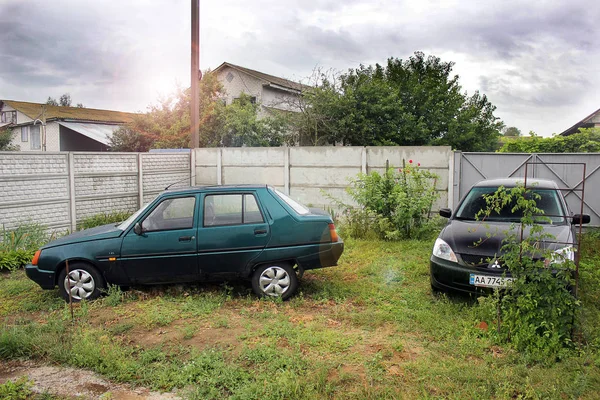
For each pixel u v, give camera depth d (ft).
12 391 11.85
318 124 66.90
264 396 11.19
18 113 112.47
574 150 54.54
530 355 13.29
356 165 41.73
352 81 72.13
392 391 11.39
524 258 14.33
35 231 31.89
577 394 11.15
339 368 12.65
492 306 15.14
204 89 73.56
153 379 12.46
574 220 20.67
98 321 16.92
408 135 67.41
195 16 49.93
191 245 19.26
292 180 45.09
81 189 37.91
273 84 86.28
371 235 32.14
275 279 19.42
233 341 14.90
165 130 71.26
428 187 34.06
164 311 17.65
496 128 80.69
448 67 82.23
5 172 31.94
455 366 12.66
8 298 20.98
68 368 13.47
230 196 19.83
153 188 45.62
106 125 107.45
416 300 18.74
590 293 18.35
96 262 19.35
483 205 21.84
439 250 18.89
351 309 18.22
